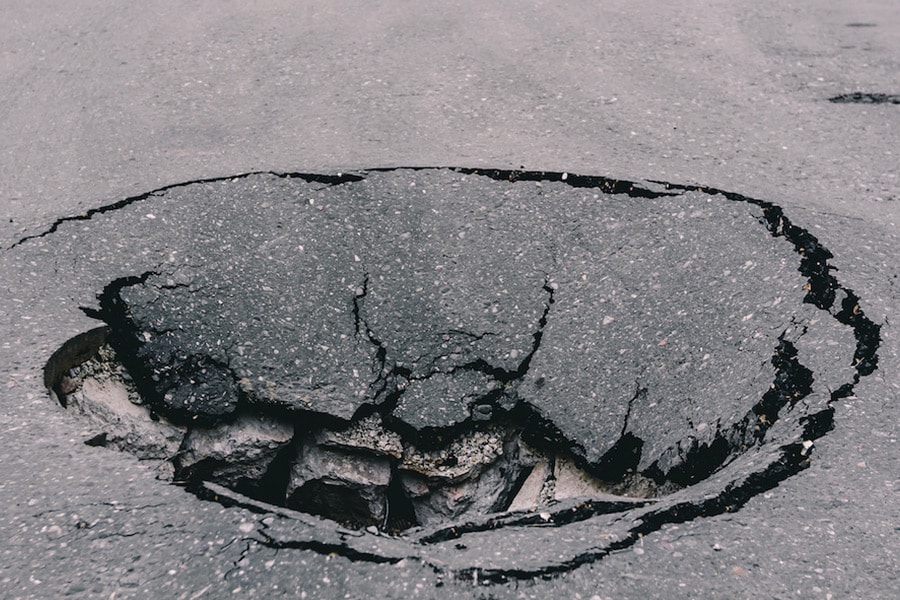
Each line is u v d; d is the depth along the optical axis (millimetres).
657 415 3334
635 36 5574
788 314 3414
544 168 4141
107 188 4066
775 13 5918
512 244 3812
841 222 3840
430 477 3641
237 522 2594
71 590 2393
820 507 2668
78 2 6090
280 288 3650
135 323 3535
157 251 3721
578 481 3459
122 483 2727
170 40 5551
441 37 5578
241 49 5438
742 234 3787
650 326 3518
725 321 3459
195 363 3529
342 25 5750
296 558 2492
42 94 4945
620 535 2604
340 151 4312
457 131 4531
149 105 4844
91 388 3412
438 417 3518
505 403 3506
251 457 3600
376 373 3543
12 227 3803
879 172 4254
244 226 3846
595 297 3627
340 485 3680
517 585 2438
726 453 3123
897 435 2896
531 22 5789
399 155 4262
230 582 2428
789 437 2945
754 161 4309
